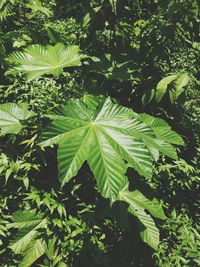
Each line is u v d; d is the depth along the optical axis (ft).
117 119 7.07
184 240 9.60
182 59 12.98
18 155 8.67
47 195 8.39
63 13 14.28
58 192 8.66
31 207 8.53
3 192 8.34
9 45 10.69
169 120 11.61
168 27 10.37
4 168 8.04
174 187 10.45
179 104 10.77
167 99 11.32
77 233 8.34
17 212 8.20
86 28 11.62
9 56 8.84
